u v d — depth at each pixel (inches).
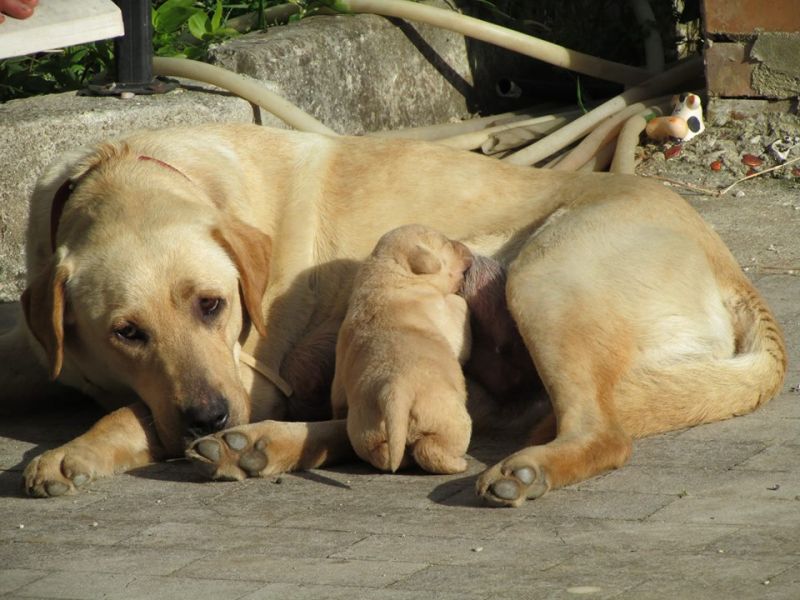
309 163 414.0
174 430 342.6
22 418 409.7
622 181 399.9
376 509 308.2
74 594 262.4
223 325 358.3
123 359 350.9
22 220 500.4
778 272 495.2
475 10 754.2
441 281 362.3
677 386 352.2
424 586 256.2
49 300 352.2
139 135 407.5
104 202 367.9
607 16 775.7
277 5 721.0
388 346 331.6
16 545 294.8
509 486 301.7
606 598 243.9
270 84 592.1
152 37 588.1
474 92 748.6
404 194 409.1
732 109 637.9
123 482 339.0
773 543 268.4
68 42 512.1
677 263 368.5
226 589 260.4
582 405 335.9
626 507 298.7
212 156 400.2
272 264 396.8
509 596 247.9
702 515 289.4
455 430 326.6
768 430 348.2
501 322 371.6
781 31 618.5
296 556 278.4
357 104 671.8
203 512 312.3
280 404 390.9
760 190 596.1
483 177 412.8
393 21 703.7
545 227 381.7
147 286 345.1
